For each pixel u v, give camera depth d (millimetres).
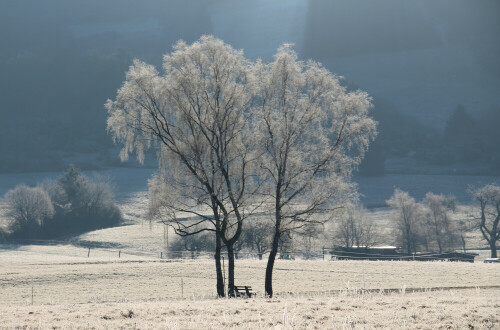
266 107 67250
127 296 72625
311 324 30703
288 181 66125
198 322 32312
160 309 39938
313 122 67500
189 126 67438
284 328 29250
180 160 66375
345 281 85250
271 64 68875
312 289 75125
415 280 85125
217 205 67062
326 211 66125
